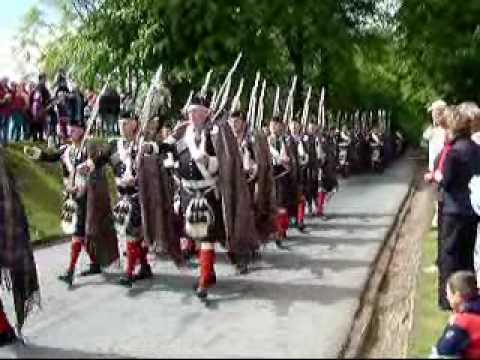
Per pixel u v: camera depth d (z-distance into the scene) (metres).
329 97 30.08
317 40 26.78
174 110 18.67
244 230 7.64
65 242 11.01
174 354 5.67
